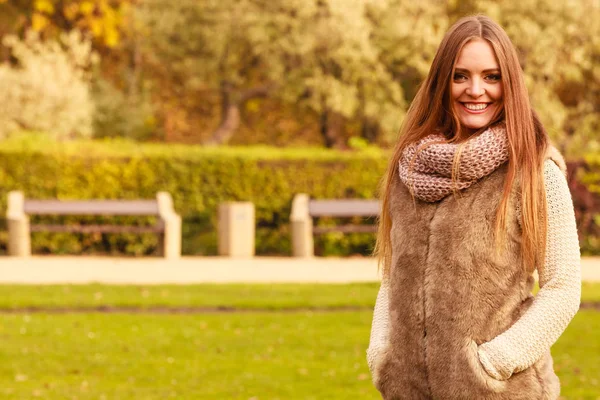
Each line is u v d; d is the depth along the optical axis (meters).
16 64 21.84
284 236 14.99
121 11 21.59
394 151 3.03
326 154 15.18
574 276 2.73
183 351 7.72
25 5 21.62
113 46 22.62
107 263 13.58
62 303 9.70
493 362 2.65
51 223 14.80
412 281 2.79
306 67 18.20
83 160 14.80
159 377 6.88
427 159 2.80
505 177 2.74
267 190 14.94
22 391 6.42
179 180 14.92
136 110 22.05
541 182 2.74
